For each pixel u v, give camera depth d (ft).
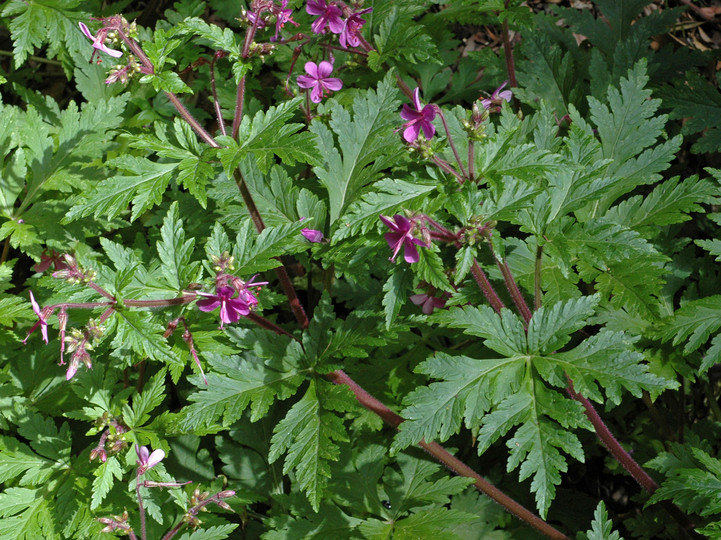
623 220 3.78
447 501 3.63
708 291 3.85
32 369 3.80
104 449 3.51
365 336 3.56
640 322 3.76
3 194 3.91
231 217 3.77
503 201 3.50
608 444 3.63
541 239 3.56
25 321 3.86
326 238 3.67
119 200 3.45
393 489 3.70
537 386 3.46
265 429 3.87
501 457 3.95
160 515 3.52
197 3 4.38
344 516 3.67
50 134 4.15
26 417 3.62
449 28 4.87
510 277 3.56
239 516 3.84
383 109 3.75
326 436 3.46
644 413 4.06
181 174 3.45
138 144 3.50
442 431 3.42
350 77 4.20
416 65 4.38
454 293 3.61
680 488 3.56
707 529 3.39
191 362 3.56
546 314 3.50
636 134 3.81
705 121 4.08
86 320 3.60
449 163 3.57
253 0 3.50
